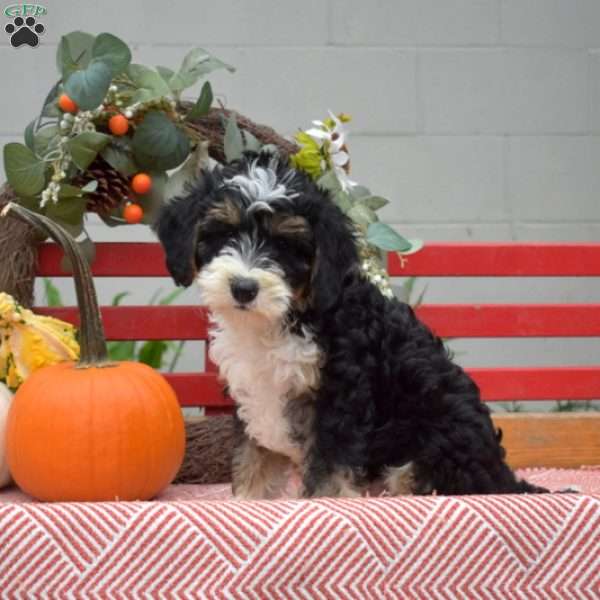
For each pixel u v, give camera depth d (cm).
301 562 198
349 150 505
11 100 484
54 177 310
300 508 204
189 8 488
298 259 271
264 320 269
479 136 509
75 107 312
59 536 196
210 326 333
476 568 202
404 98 504
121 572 196
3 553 194
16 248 328
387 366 277
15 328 313
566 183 515
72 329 330
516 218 515
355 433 266
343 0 496
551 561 204
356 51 499
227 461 337
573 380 362
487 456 280
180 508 201
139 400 287
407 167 508
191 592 197
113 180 328
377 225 320
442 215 511
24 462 284
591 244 361
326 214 272
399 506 205
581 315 361
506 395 361
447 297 512
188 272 278
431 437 277
